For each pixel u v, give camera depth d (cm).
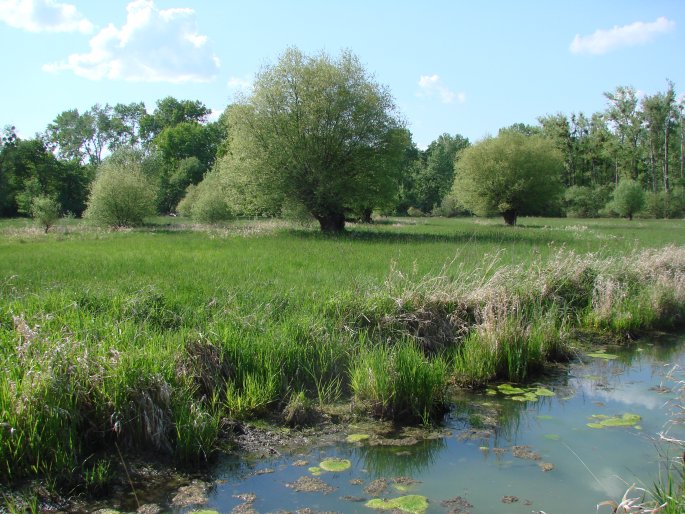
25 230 3416
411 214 8250
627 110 7681
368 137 3102
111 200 4012
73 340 689
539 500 535
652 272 1400
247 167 3081
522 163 4531
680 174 7944
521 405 786
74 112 9569
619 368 956
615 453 632
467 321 1009
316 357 844
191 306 960
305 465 610
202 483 566
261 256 1697
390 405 729
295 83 3033
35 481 543
